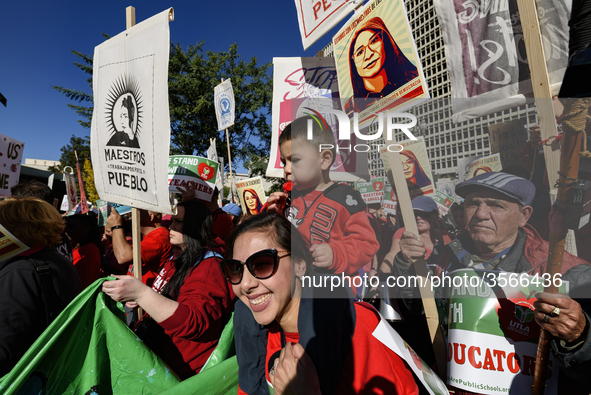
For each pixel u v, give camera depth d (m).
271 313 1.07
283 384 0.91
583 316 0.84
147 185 1.92
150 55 1.91
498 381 0.97
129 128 2.05
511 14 1.10
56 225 1.74
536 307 0.88
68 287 1.68
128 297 1.53
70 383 1.45
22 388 1.31
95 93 2.33
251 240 1.08
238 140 23.20
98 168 2.32
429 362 1.35
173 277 1.89
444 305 1.21
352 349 0.93
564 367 0.92
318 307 0.89
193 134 21.17
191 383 1.42
